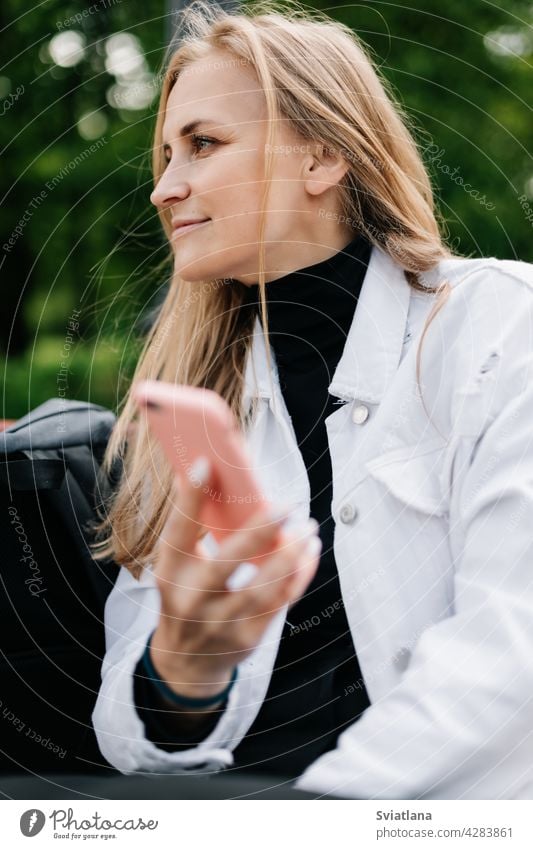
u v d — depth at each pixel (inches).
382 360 51.7
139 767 46.4
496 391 46.9
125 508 57.7
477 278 51.1
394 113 57.4
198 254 52.6
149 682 44.9
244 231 51.9
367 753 42.8
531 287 49.3
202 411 37.6
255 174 51.5
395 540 48.6
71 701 57.5
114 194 214.2
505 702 41.4
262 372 55.9
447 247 61.1
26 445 56.4
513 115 219.5
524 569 42.9
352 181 54.2
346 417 52.0
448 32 220.2
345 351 52.5
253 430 55.2
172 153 52.9
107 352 83.1
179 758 45.6
